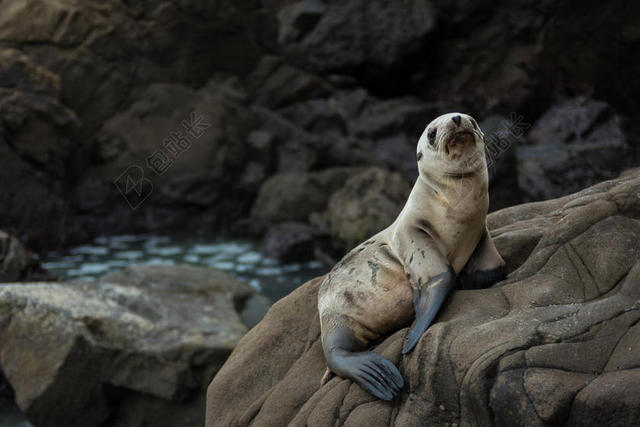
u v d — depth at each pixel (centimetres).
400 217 419
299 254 1316
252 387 450
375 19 2038
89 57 1582
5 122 1391
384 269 404
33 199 1394
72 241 1422
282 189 1496
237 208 1576
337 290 413
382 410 359
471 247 404
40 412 697
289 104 1858
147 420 714
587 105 1755
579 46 1836
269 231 1392
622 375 304
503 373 322
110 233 1514
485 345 338
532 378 315
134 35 1648
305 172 1599
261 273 1231
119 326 741
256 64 1855
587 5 1805
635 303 336
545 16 1861
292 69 1884
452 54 2012
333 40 2064
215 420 447
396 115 1873
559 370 316
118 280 910
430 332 358
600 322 331
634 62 1773
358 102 1922
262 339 470
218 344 736
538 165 1440
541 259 398
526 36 1903
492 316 367
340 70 2069
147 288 887
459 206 386
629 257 370
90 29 1588
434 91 2047
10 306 735
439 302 371
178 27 1700
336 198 1345
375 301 399
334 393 379
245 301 955
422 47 1994
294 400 413
